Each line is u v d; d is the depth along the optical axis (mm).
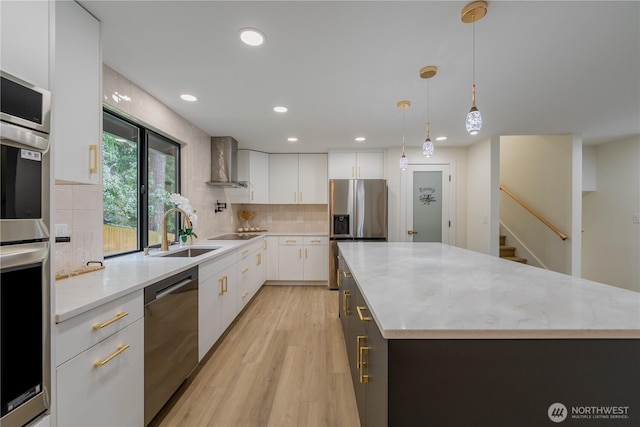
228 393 1833
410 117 3016
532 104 2645
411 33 1572
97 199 1794
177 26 1506
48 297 920
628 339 867
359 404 1490
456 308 976
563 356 867
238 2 1329
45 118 906
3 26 804
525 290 1203
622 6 1351
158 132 2641
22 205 844
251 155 4492
